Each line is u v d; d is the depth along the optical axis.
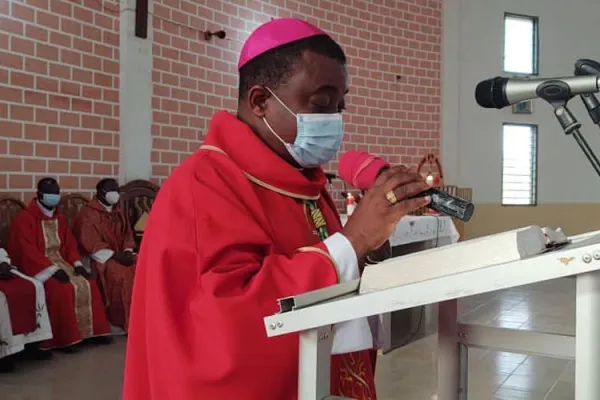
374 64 7.61
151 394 0.98
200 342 0.93
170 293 0.98
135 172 5.34
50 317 4.39
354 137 7.46
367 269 0.83
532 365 4.27
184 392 0.93
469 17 9.09
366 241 1.01
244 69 1.18
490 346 1.36
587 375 0.68
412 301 0.74
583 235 0.96
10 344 3.96
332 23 7.13
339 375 1.16
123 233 5.12
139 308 1.06
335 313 0.79
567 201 9.77
